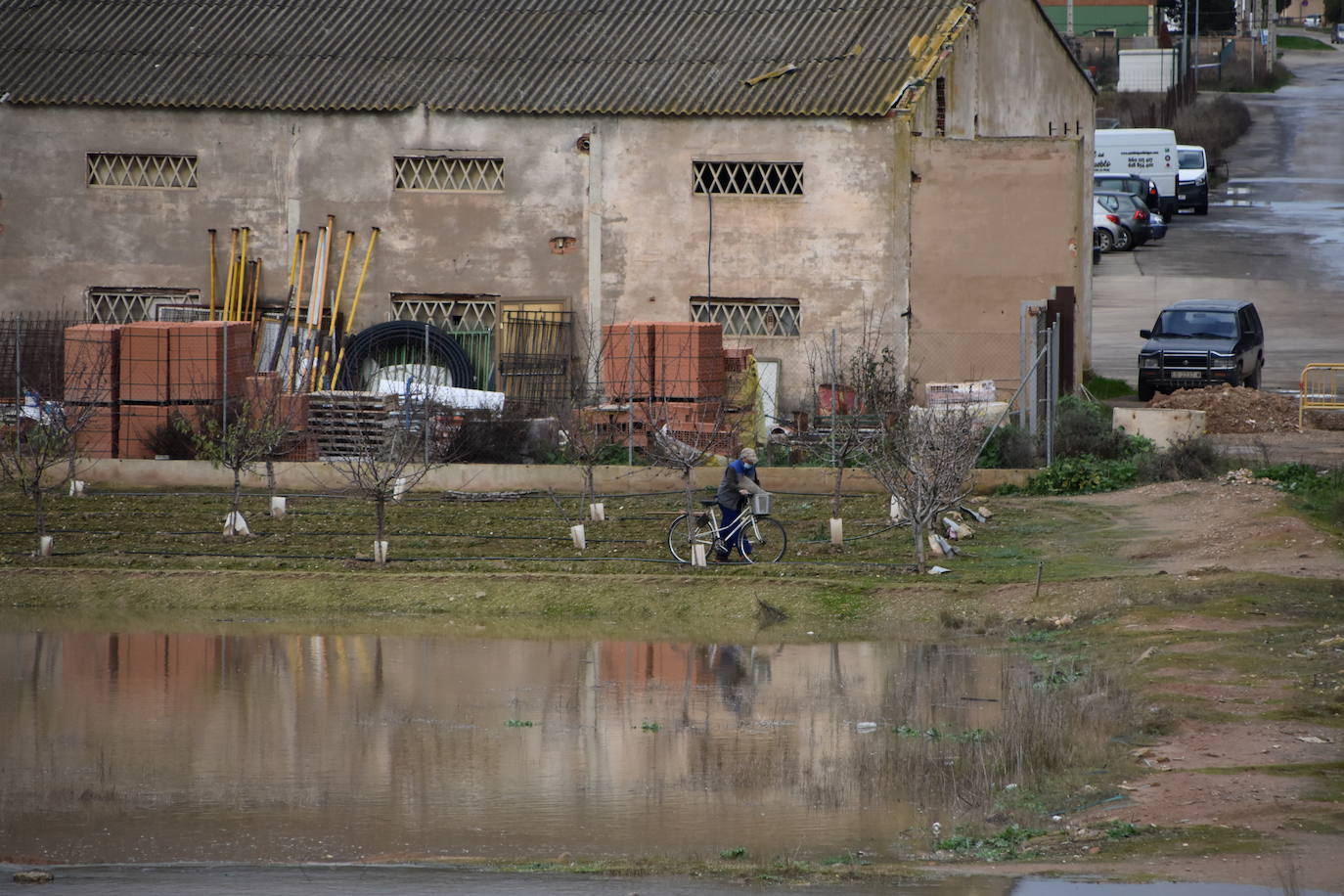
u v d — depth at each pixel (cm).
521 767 4794
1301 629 6034
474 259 12044
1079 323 12688
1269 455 10238
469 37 12581
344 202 12156
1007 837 3931
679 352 10462
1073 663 5866
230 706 5609
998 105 12925
